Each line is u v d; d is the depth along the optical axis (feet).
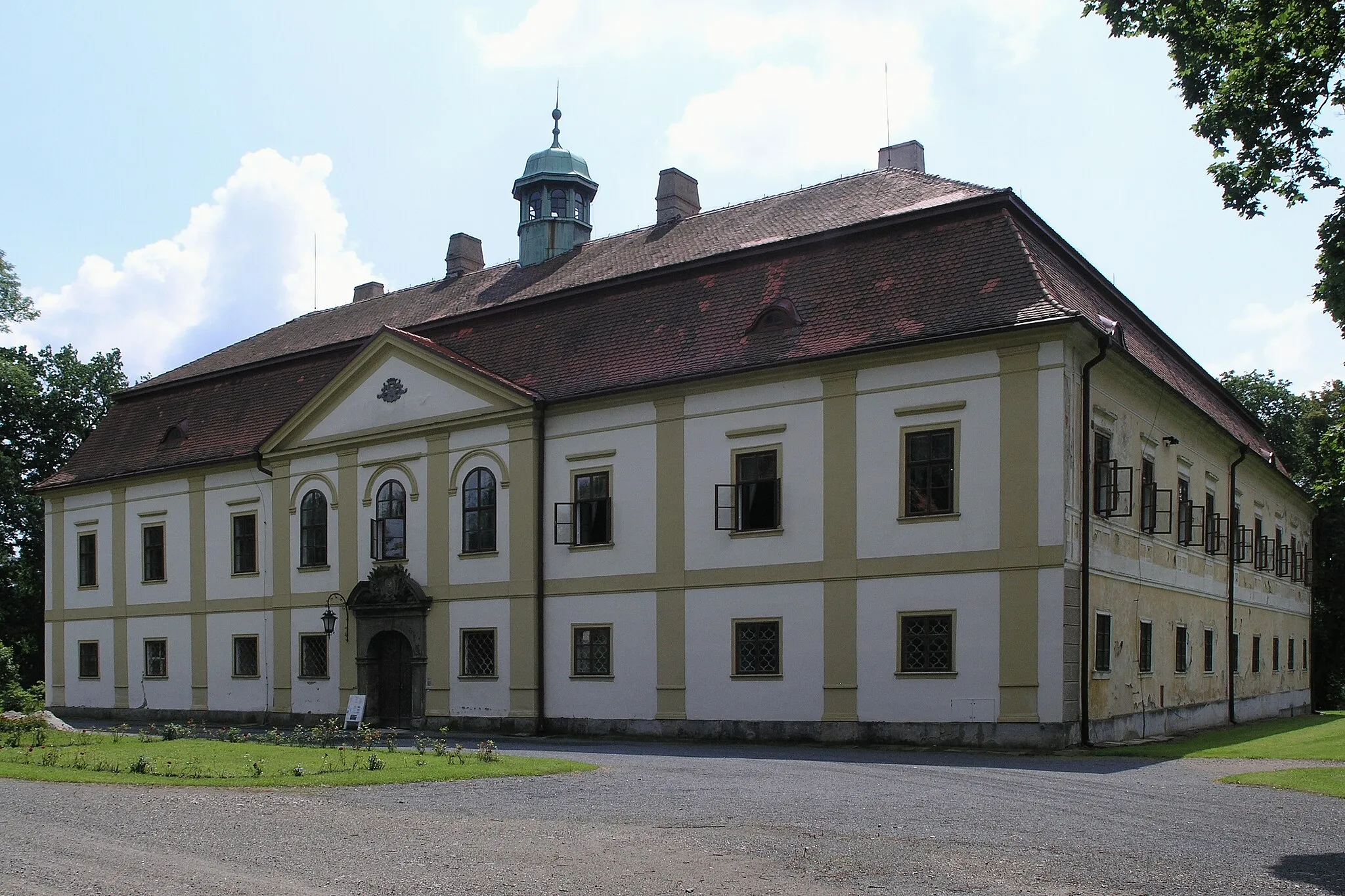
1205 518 111.45
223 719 122.52
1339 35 53.11
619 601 94.63
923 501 80.84
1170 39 57.77
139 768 57.67
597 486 97.25
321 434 116.47
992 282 80.59
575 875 34.19
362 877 34.12
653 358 95.30
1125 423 87.97
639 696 92.63
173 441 134.00
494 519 102.47
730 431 89.61
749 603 87.61
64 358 185.98
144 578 132.36
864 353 82.74
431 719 104.68
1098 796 50.52
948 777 58.59
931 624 79.92
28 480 180.65
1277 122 54.75
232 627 122.83
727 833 40.55
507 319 110.83
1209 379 131.64
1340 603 173.99
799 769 62.54
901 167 109.29
